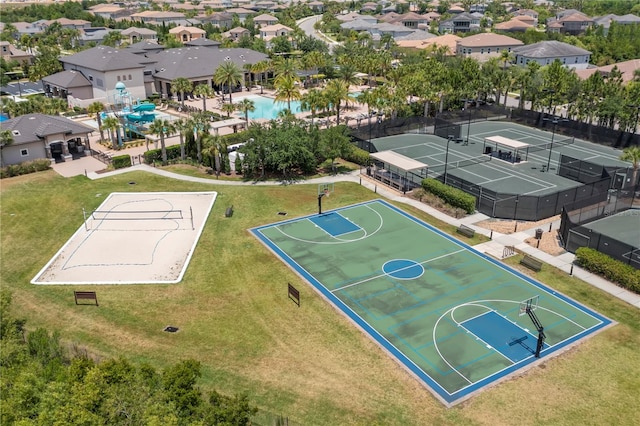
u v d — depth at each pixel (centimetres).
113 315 3719
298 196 5909
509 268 4353
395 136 8444
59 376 2597
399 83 9731
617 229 5000
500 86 9838
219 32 19738
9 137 6481
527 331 3541
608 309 3791
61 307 3816
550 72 9288
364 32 18175
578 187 5447
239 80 10475
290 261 4488
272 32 18912
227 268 4369
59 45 17062
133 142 7838
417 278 4206
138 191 6019
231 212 5394
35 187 6094
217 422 2405
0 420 2292
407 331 3538
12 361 2842
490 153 7412
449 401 2912
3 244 4816
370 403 2898
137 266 4400
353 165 6975
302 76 11806
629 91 8325
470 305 3834
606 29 18188
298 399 2916
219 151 6562
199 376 2662
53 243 4841
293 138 6406
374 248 4712
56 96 10744
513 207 5297
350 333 3519
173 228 5106
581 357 3275
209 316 3706
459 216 5366
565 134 8431
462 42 14612
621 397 2936
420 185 6119
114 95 9994
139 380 2542
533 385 3033
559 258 4516
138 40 15950
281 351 3334
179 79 9844
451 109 9806
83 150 7500
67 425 2239
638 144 7456
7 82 12150
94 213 5422
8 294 3378
